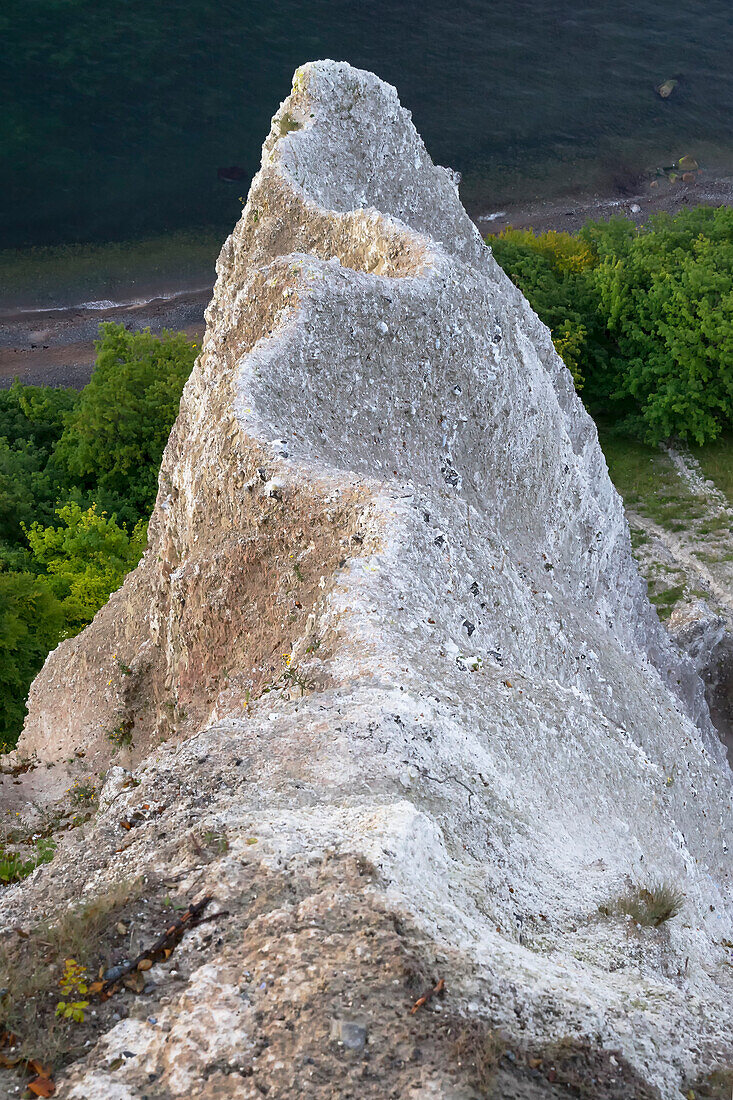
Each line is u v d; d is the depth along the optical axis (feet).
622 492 157.69
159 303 242.58
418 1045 21.06
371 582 42.86
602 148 293.43
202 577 51.70
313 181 84.64
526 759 41.55
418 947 23.20
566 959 29.37
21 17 308.40
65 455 171.53
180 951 23.75
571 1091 21.56
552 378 94.79
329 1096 20.06
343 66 91.71
